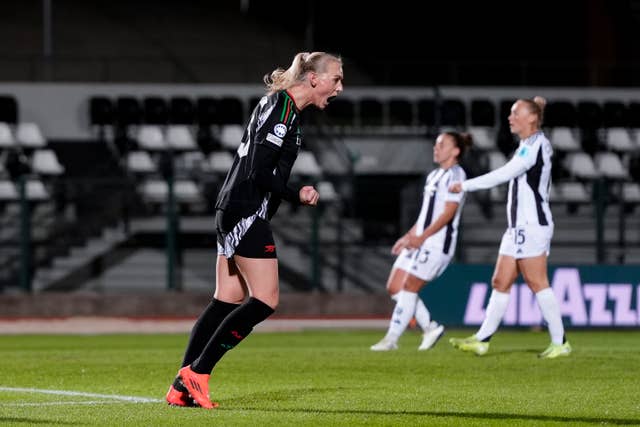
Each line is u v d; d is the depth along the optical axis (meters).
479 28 85.25
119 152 72.75
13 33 84.06
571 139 76.38
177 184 69.44
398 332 35.94
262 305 20.12
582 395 23.56
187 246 65.12
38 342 45.91
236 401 22.16
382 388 24.67
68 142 73.25
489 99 76.75
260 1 87.31
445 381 26.22
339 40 86.00
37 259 63.91
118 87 74.75
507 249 32.28
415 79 84.81
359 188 63.50
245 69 85.00
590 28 84.62
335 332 51.97
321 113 75.12
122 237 65.19
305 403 21.86
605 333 49.59
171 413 20.00
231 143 73.94
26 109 73.12
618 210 71.75
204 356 20.55
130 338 48.25
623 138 77.06
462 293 50.38
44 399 22.72
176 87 75.56
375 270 64.69
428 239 35.50
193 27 86.75
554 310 32.03
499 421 19.52
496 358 31.53
